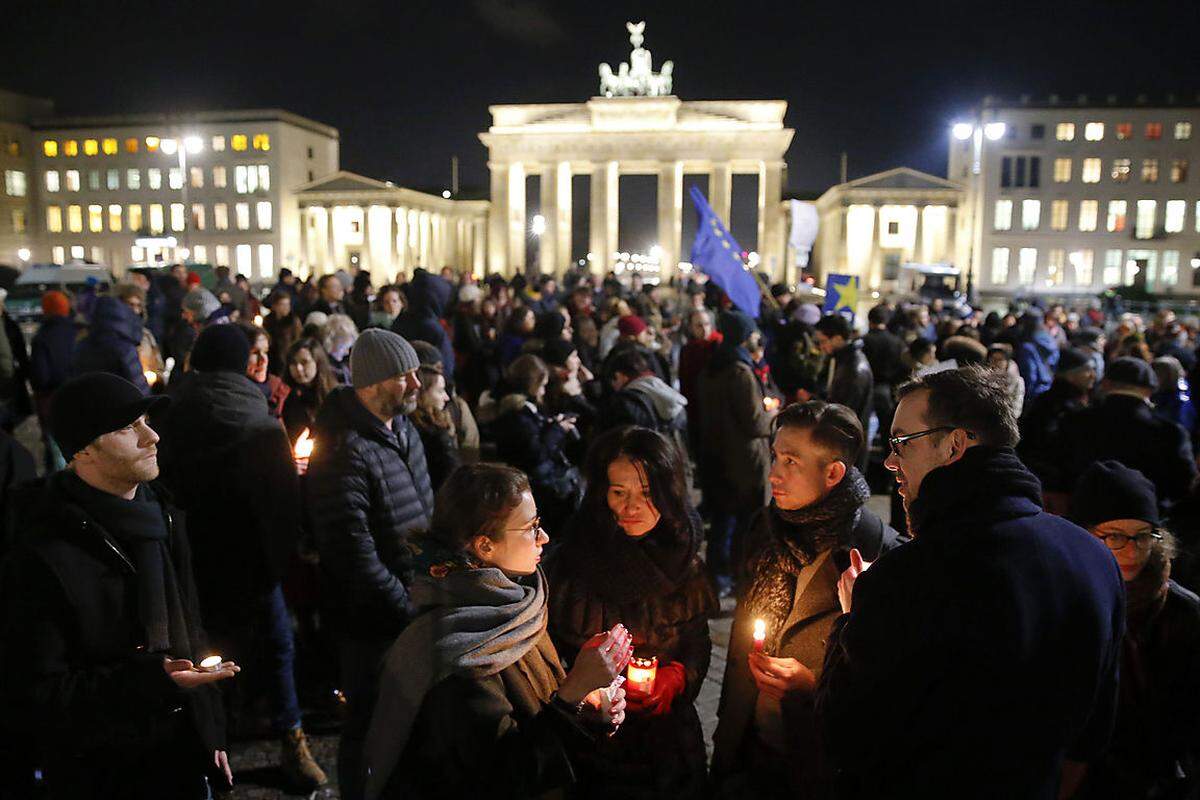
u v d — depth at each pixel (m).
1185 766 3.47
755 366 8.01
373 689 2.69
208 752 3.27
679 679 3.29
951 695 2.12
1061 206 61.91
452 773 2.39
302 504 5.51
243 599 4.87
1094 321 21.66
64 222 73.69
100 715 2.84
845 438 3.21
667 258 62.31
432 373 5.50
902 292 46.84
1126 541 3.28
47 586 2.85
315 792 4.71
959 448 2.33
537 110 62.38
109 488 3.06
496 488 2.57
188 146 70.62
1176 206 61.41
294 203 71.81
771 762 3.32
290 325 9.12
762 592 3.33
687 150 62.09
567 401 6.96
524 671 2.59
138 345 8.09
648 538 3.37
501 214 63.44
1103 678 2.40
